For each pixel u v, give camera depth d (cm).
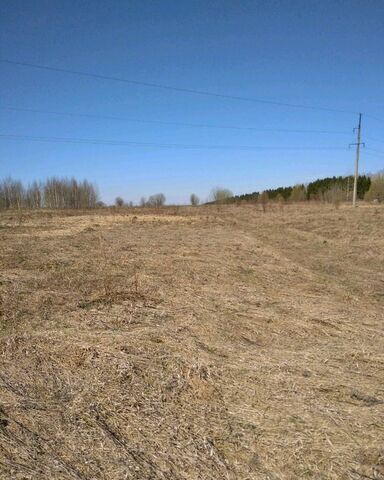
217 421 344
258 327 587
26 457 291
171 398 377
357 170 3819
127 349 472
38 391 384
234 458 300
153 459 296
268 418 349
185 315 612
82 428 328
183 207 4747
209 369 429
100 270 908
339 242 1548
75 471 280
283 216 2920
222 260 1088
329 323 607
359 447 309
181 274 895
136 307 641
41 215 3064
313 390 399
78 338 500
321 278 914
